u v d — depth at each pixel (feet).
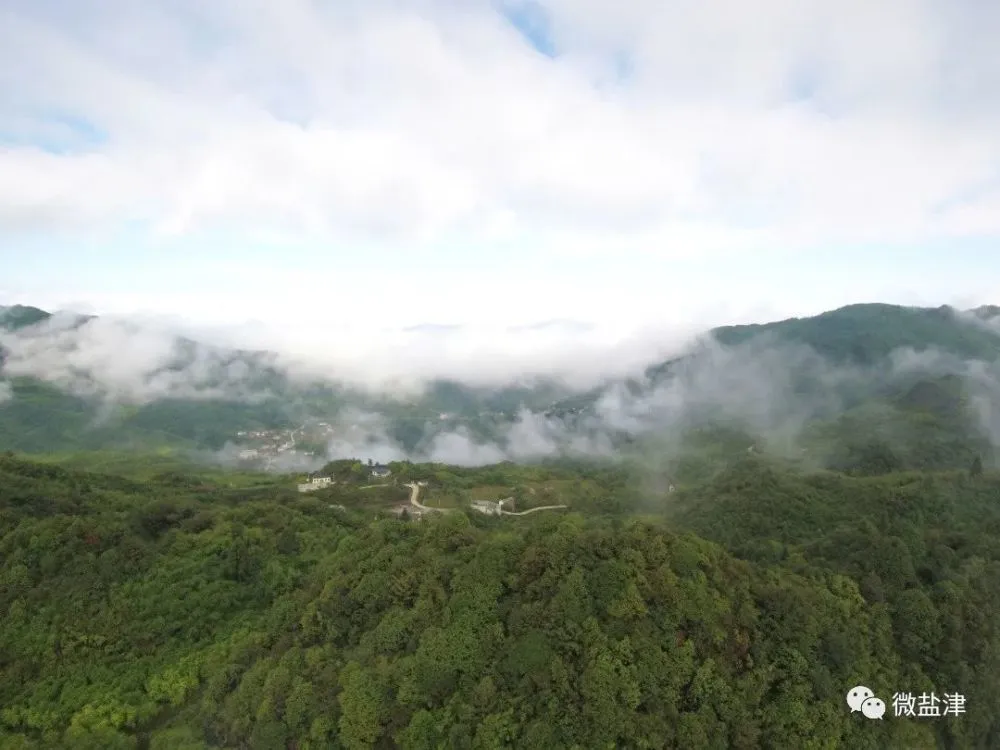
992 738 196.95
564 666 157.79
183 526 278.87
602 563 177.06
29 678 205.67
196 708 202.08
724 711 157.48
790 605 181.88
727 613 174.40
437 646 168.86
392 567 204.13
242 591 252.42
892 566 213.25
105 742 188.75
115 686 208.74
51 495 288.71
